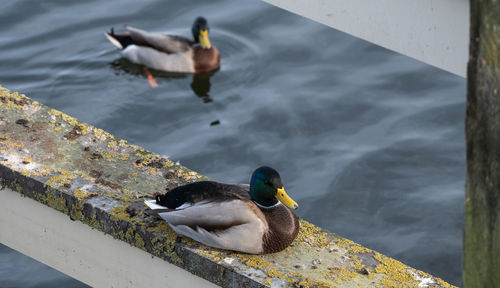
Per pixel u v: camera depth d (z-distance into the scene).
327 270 3.70
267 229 3.75
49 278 7.45
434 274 7.21
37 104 4.63
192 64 10.49
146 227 3.80
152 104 9.95
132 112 9.77
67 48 10.70
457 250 7.44
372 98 9.46
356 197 8.04
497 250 2.15
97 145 4.37
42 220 4.16
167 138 9.19
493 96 1.96
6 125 4.43
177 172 4.25
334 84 9.74
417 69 9.96
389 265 3.76
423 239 7.55
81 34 10.99
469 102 2.03
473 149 2.08
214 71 10.47
